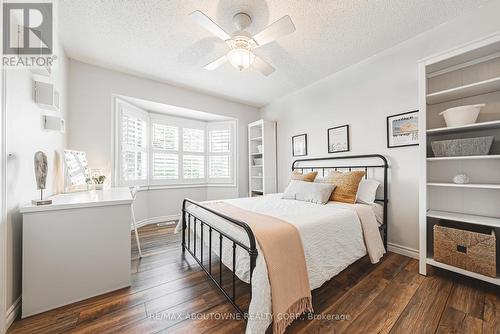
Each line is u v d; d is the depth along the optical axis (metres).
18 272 1.35
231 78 3.03
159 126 3.71
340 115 2.81
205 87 3.37
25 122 1.42
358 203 2.21
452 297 1.48
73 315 1.33
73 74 2.52
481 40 1.50
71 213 1.46
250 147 4.16
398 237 2.26
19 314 1.33
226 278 1.78
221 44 2.19
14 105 1.28
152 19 1.82
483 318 1.27
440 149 1.78
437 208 1.98
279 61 2.54
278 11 1.70
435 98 1.87
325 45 2.22
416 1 1.64
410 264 2.00
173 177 3.85
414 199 2.14
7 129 1.20
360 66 2.57
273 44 2.19
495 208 1.68
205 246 2.39
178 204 3.90
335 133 2.87
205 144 4.28
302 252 1.30
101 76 2.71
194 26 1.91
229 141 4.19
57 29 1.94
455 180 1.73
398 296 1.50
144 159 3.48
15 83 1.29
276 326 1.06
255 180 4.22
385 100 2.35
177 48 2.27
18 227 1.35
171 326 1.24
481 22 1.72
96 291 1.53
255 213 1.74
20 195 1.36
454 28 1.85
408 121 2.16
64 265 1.43
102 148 2.72
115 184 2.86
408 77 2.16
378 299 1.48
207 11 1.71
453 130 1.77
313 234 1.43
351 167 2.69
